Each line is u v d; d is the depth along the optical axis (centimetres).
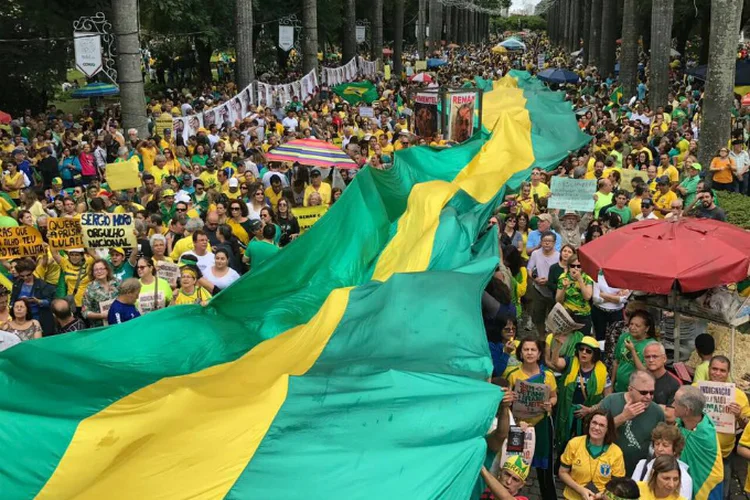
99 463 505
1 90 3328
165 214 1376
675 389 740
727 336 949
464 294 746
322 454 479
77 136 2456
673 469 570
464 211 1176
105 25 3081
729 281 800
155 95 4312
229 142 2091
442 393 556
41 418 518
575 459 659
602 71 4978
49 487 492
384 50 7575
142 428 519
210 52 4538
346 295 781
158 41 4028
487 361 631
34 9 2997
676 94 3562
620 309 1007
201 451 489
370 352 674
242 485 459
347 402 545
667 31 2959
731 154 1802
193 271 944
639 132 2234
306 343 711
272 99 3291
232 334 743
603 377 777
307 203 1412
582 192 1285
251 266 1119
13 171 1820
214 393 580
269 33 4659
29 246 1056
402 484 459
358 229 980
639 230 862
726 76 1864
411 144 1978
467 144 1673
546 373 743
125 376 631
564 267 1012
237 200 1248
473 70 5741
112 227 1045
